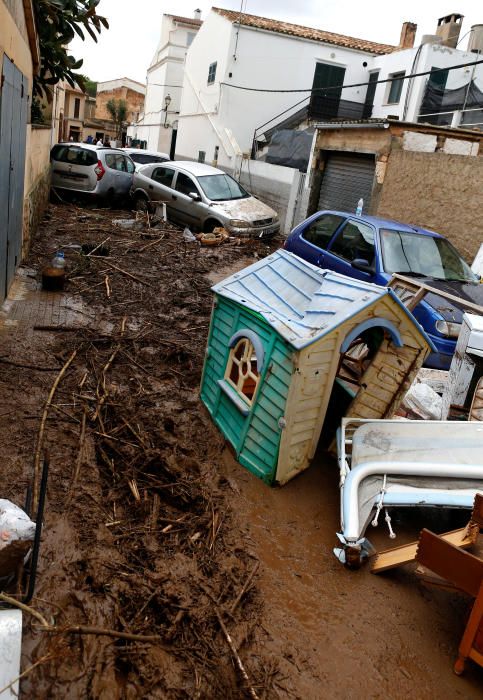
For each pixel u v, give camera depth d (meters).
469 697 3.10
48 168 15.46
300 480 4.80
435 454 4.30
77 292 8.32
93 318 7.39
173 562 3.66
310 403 4.48
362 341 5.18
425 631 3.48
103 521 3.88
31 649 2.84
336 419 5.40
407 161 13.29
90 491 4.13
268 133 25.17
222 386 5.18
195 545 3.86
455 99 19.42
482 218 11.41
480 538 3.57
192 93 29.89
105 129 55.78
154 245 12.20
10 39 6.32
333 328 4.25
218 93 25.50
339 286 4.73
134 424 5.11
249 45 24.59
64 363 5.95
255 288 5.26
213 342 5.50
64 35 10.94
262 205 15.35
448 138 13.66
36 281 8.50
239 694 2.90
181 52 35.84
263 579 3.69
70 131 49.09
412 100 21.34
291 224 18.83
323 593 3.66
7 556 2.85
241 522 4.19
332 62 25.44
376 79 24.95
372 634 3.40
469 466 4.07
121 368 6.14
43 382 5.49
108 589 3.32
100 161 16.34
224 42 24.88
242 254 12.78
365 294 4.46
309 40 24.78
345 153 16.39
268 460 4.58
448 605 3.70
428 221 12.73
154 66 39.94
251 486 4.61
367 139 14.73
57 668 2.80
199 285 9.62
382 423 4.77
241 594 3.49
